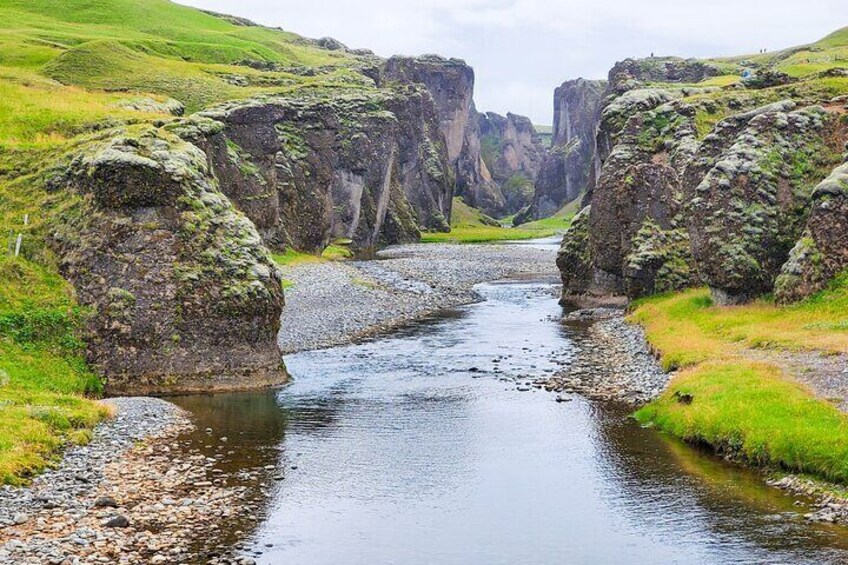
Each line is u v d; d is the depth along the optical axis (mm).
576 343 61250
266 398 44562
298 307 75000
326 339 63719
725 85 99875
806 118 65500
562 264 88188
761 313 55844
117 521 25625
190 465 32062
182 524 26078
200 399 44406
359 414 40812
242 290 48312
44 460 31047
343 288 86062
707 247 61844
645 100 91438
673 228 74625
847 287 52938
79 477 29750
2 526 25031
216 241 49656
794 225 61312
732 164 63031
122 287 47250
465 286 100812
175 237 48812
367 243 158625
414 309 80250
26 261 47906
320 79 178375
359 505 28156
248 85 154625
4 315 44344
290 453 34031
